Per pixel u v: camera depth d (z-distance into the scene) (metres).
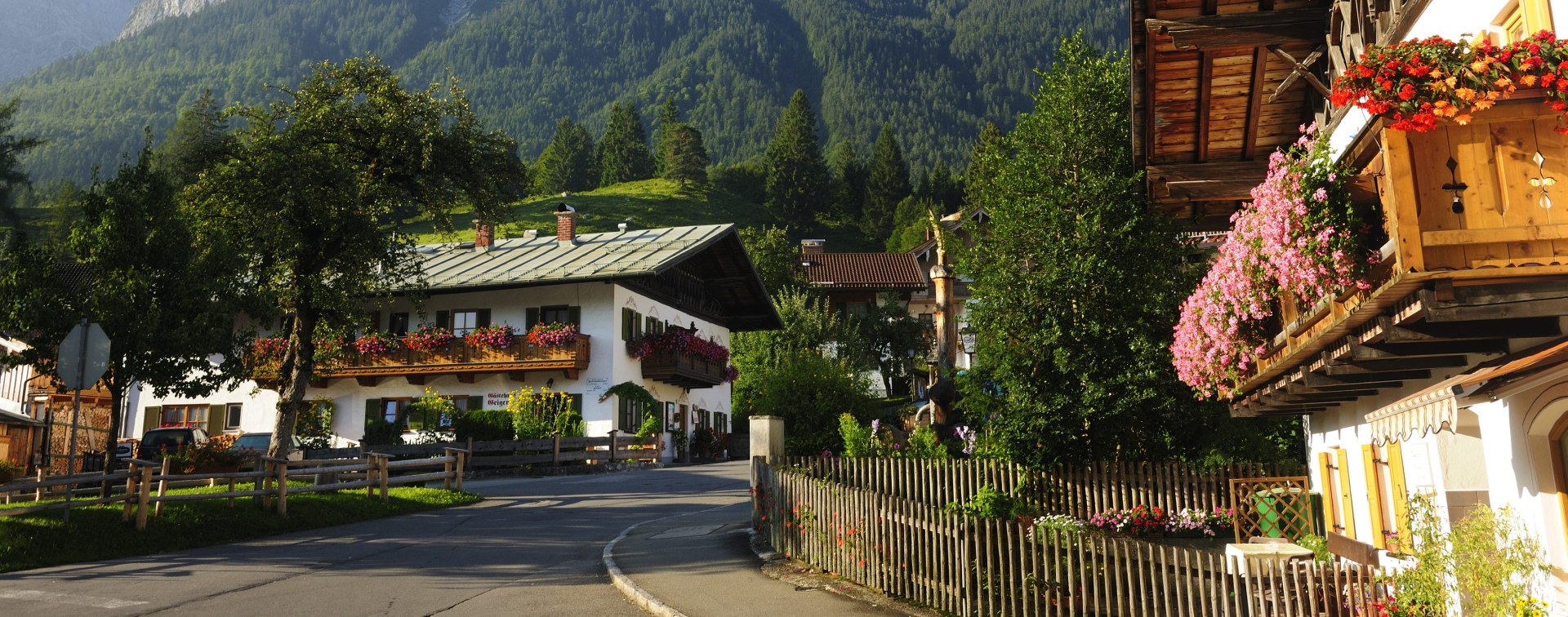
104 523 15.71
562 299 39.38
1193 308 11.51
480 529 18.86
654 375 40.59
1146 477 15.42
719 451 46.62
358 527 19.16
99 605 11.27
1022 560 10.21
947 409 22.20
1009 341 17.22
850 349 58.50
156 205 19.36
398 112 25.34
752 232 79.06
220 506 18.03
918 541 11.41
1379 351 8.12
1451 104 6.88
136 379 18.78
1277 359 10.19
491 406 39.44
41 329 18.34
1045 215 17.61
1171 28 11.78
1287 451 17.12
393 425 38.34
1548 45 6.83
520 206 127.06
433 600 11.89
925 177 150.00
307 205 23.69
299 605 11.47
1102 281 16.91
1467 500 8.71
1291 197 8.33
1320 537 13.45
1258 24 11.68
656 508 22.64
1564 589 7.26
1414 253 6.93
